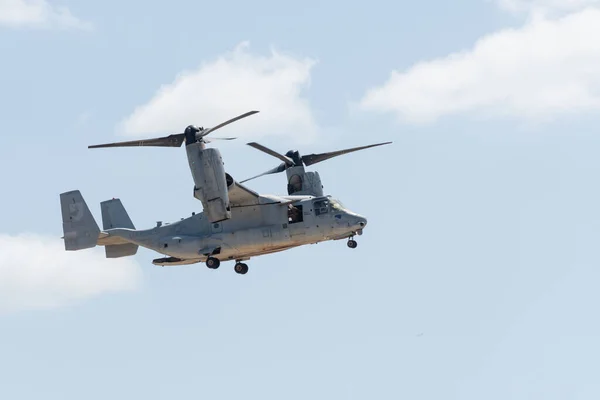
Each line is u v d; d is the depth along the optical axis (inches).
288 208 7313.0
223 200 6840.6
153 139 6929.1
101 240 7751.0
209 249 7367.1
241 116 6865.2
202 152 6835.6
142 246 7637.8
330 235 7298.2
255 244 7317.9
